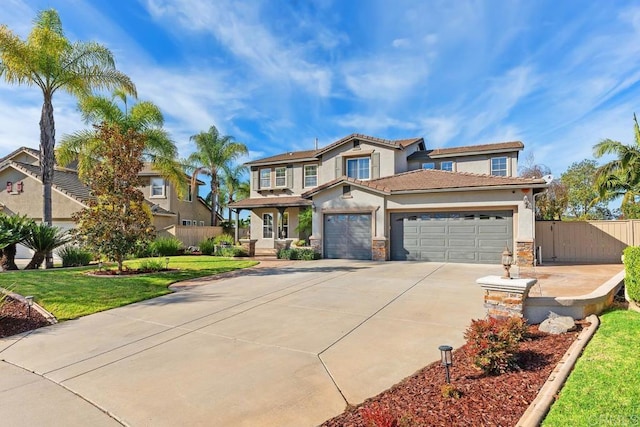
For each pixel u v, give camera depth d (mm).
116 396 4215
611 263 14930
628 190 19203
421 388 4086
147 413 3820
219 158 32406
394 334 6090
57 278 11562
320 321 6977
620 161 19125
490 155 21031
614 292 7555
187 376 4699
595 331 5461
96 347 5926
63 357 5527
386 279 11266
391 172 21406
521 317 5723
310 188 25031
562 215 29922
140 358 5383
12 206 23938
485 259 15156
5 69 15102
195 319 7395
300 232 24891
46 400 4160
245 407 3889
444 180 16719
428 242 16281
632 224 15562
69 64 15992
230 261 18094
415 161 22766
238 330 6594
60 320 7555
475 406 3533
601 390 3514
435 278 11258
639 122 19984
